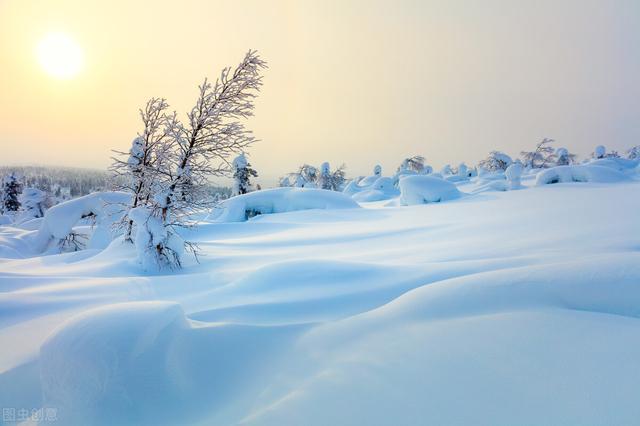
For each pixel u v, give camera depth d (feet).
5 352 10.80
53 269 31.99
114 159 35.60
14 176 158.40
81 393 7.70
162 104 37.42
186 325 10.07
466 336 8.53
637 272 10.15
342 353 8.91
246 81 31.45
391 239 37.50
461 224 40.34
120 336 8.32
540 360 7.20
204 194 34.27
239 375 8.80
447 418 5.98
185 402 7.80
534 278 10.86
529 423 5.61
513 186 99.86
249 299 15.37
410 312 10.48
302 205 86.79
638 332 7.98
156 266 29.76
